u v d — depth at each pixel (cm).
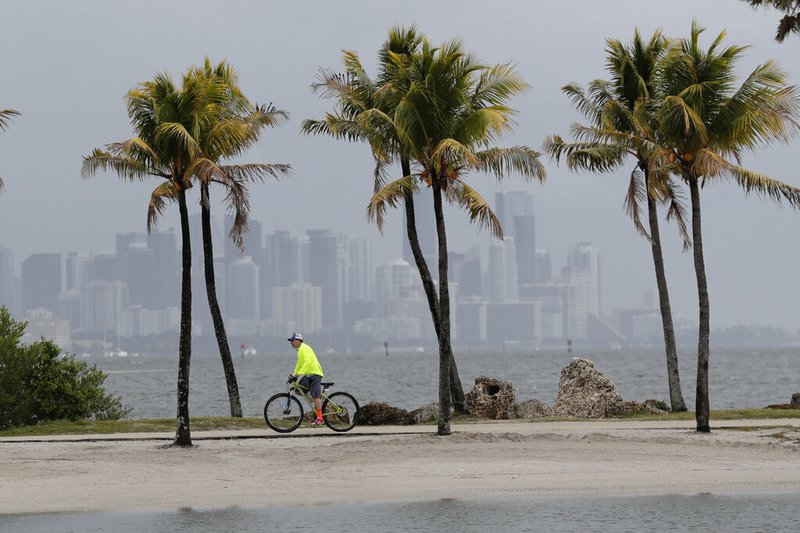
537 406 10894
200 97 8106
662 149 8569
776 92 8075
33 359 10256
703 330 8650
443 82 8125
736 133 8275
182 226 8088
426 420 10381
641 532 4975
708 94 8362
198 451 7762
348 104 10056
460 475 6738
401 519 5384
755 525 5119
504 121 7988
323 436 8650
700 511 5522
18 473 6869
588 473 6788
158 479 6662
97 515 5566
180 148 8012
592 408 10725
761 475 6669
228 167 10294
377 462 7225
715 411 10812
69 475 6788
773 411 10475
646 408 10831
